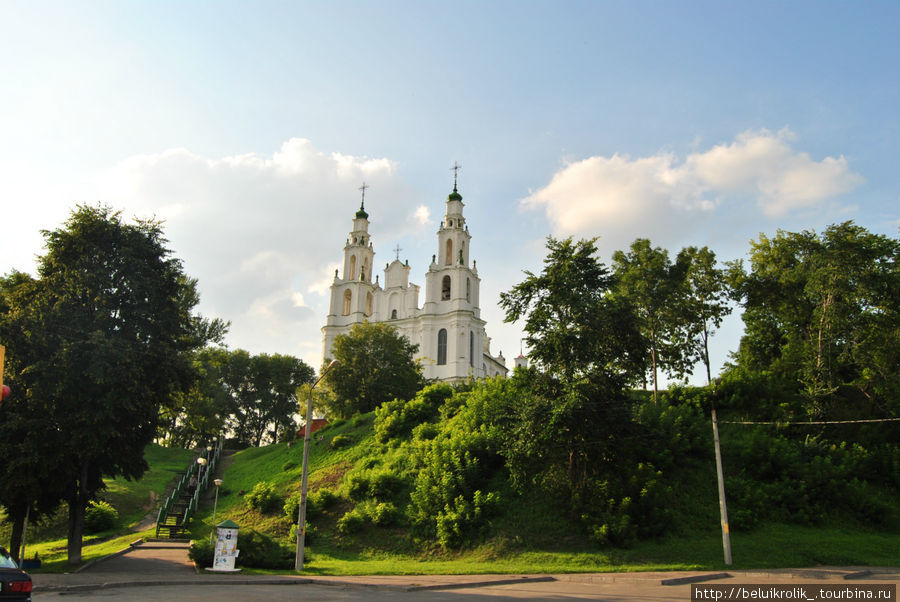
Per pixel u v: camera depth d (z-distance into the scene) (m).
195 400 63.16
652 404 42.19
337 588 21.02
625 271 48.44
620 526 29.50
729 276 53.81
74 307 27.50
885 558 27.59
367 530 34.53
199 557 25.59
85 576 22.52
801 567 25.89
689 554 28.11
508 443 33.12
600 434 31.36
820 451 37.66
